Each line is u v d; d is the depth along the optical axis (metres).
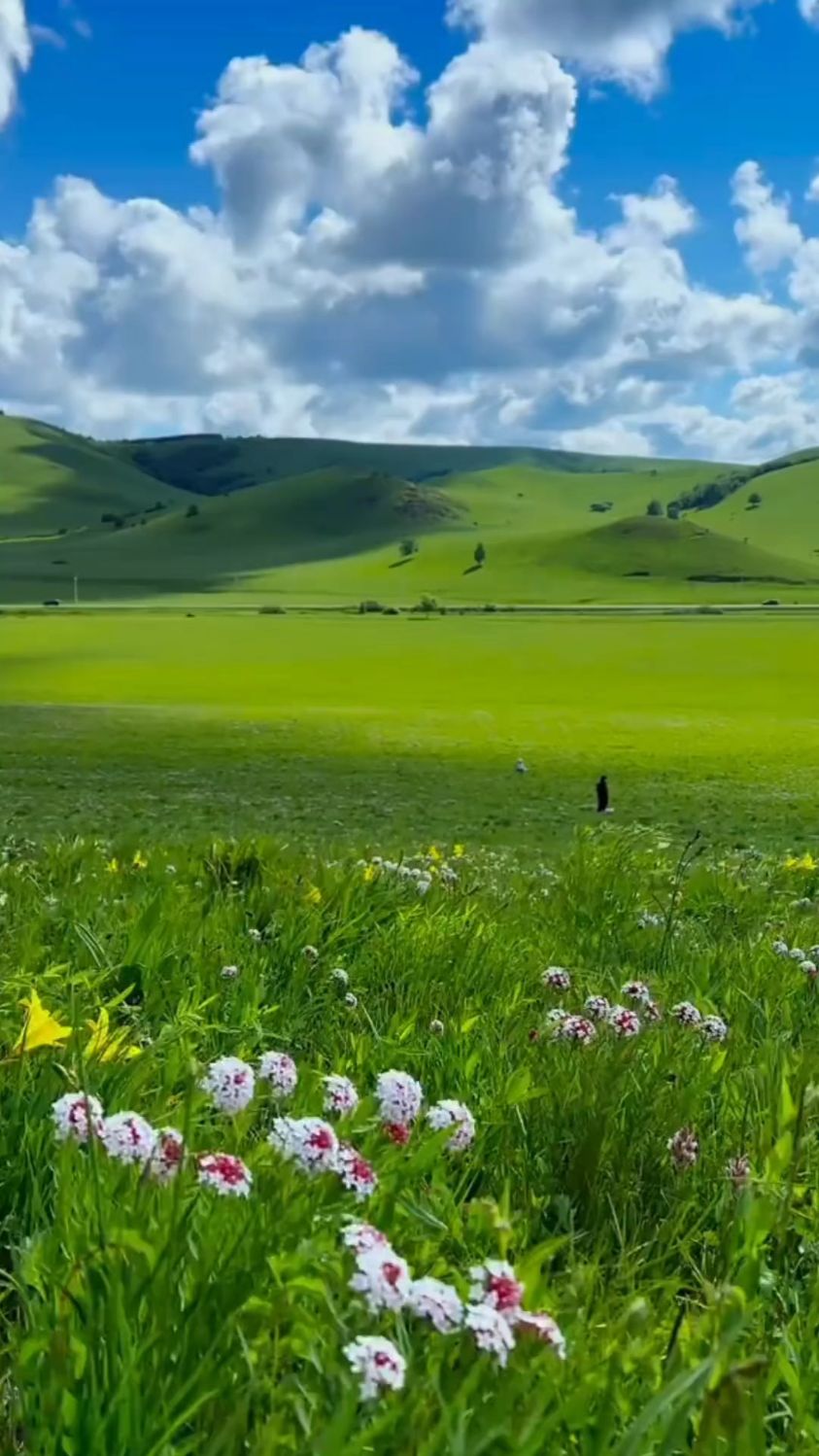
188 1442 1.81
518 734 69.38
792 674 114.69
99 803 40.81
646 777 53.72
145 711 78.69
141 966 4.89
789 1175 3.07
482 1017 4.57
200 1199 2.42
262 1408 1.98
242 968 5.01
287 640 158.50
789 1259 3.01
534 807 43.19
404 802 43.66
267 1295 2.15
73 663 124.38
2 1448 1.84
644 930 7.40
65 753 57.47
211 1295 2.09
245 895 6.68
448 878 8.69
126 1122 2.51
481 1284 2.07
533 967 5.87
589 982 5.74
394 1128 2.93
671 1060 4.12
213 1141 2.91
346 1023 4.67
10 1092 3.04
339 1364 1.95
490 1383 1.95
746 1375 1.98
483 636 166.12
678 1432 1.78
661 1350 2.39
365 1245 2.04
